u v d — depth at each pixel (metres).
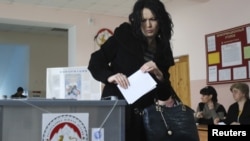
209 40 5.01
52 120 0.88
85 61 6.36
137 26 1.28
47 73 3.05
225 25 4.74
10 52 9.67
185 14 5.58
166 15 1.31
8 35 8.57
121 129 0.94
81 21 6.41
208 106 4.27
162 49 1.32
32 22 6.07
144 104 1.26
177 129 1.22
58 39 9.09
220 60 4.79
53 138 0.88
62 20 6.25
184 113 1.25
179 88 5.67
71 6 6.09
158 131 1.21
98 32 6.50
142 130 1.22
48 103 0.88
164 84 1.28
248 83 4.33
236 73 4.51
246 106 3.70
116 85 1.22
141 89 1.14
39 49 8.84
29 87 8.64
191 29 5.43
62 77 2.98
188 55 5.47
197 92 5.22
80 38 6.36
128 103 1.12
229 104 4.60
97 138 0.91
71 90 2.96
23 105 0.86
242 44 4.44
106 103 0.93
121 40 1.30
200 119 4.11
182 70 5.61
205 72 5.07
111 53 1.33
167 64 1.35
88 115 0.91
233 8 4.61
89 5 6.05
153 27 1.28
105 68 1.29
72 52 6.47
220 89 4.78
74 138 0.89
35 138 0.86
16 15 5.86
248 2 4.38
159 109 1.23
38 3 5.88
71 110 0.90
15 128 0.85
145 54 1.32
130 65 1.27
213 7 4.97
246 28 4.39
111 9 6.31
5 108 0.85
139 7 1.28
